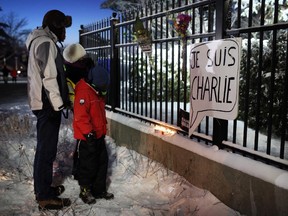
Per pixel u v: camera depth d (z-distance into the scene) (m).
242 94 5.36
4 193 3.83
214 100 3.48
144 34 4.73
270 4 6.14
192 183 3.82
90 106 3.51
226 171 3.29
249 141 4.49
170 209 3.40
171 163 4.24
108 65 6.53
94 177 3.71
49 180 3.47
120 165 4.80
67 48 3.54
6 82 28.34
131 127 5.25
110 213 3.38
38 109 3.37
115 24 6.12
